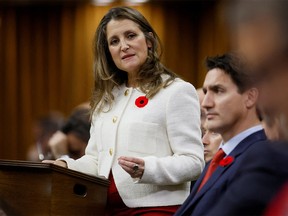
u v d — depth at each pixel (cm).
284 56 173
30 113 1495
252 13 173
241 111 341
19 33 1497
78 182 404
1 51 1504
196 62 1396
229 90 341
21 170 398
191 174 426
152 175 413
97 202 415
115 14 466
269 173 225
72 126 742
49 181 392
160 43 473
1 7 1499
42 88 1488
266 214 201
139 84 460
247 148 333
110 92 470
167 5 1405
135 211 439
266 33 172
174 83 449
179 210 356
